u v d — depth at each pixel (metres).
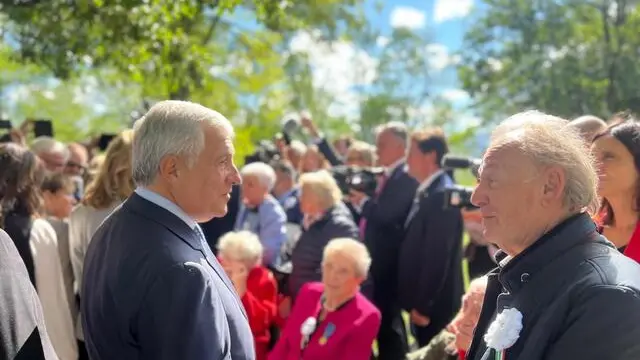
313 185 4.55
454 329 2.74
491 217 1.59
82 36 5.87
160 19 5.67
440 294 4.31
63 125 18.31
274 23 6.96
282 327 4.60
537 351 1.47
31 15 5.42
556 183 1.55
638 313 1.39
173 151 1.87
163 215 1.88
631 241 2.33
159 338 1.77
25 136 6.86
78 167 5.69
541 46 10.30
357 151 6.50
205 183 1.90
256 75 13.17
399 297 4.57
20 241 3.07
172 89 6.36
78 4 5.27
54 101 18.14
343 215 4.59
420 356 3.12
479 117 11.12
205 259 1.92
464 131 14.88
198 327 1.76
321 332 3.65
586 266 1.48
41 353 1.65
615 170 2.38
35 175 3.24
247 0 8.33
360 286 4.45
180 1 5.60
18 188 3.15
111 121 18.17
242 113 14.77
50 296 3.15
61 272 3.28
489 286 1.84
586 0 9.94
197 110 1.93
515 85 10.29
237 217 5.65
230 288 2.03
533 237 1.58
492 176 1.58
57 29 5.67
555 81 9.24
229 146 1.94
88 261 2.00
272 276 4.34
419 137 4.51
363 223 5.10
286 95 16.36
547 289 1.51
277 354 3.85
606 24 9.39
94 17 5.55
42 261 3.13
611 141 2.40
